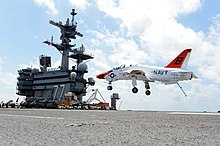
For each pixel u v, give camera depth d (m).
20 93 102.38
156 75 46.56
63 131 5.93
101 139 4.75
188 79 46.31
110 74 47.22
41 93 99.94
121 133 5.77
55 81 96.44
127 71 46.06
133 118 12.64
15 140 4.42
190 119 12.48
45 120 9.59
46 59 102.94
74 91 95.00
